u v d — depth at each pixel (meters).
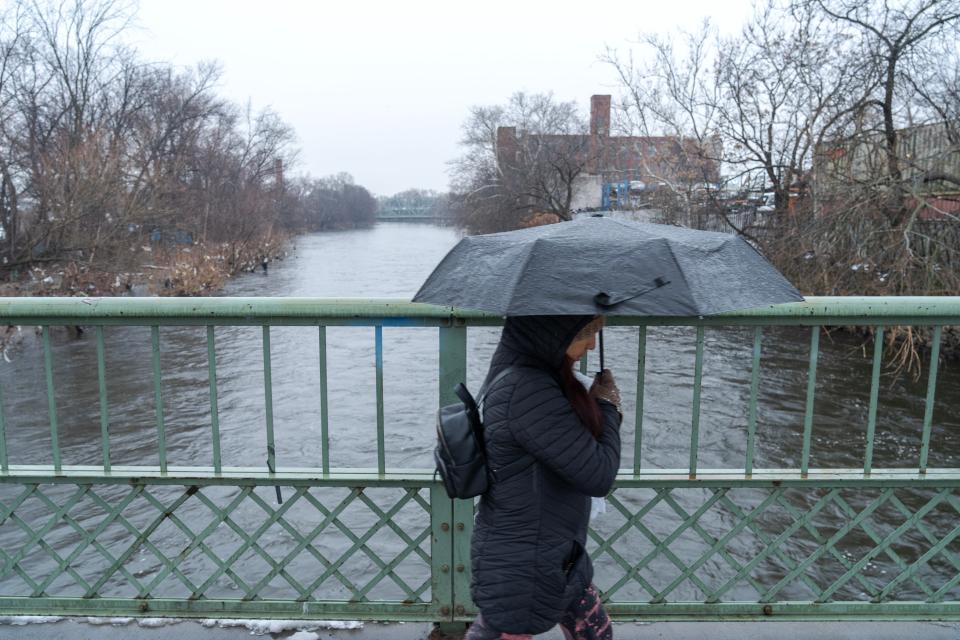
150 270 29.83
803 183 18.50
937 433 12.13
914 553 7.98
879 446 11.68
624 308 1.60
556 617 1.84
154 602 2.59
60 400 15.20
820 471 2.49
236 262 43.56
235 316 2.37
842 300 2.33
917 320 2.35
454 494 1.82
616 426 1.83
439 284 1.85
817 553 2.53
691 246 1.74
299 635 2.53
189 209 42.53
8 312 2.36
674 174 22.69
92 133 29.19
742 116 20.00
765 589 2.56
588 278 1.64
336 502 9.54
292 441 12.59
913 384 14.65
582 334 1.80
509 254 1.74
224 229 47.56
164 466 2.50
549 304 1.61
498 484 1.80
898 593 7.25
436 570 2.51
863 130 16.55
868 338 17.69
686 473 2.50
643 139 23.95
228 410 14.42
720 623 2.59
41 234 25.52
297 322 2.39
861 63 17.17
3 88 30.91
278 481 2.48
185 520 9.16
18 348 20.28
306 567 8.09
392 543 8.49
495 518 1.82
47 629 2.56
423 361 18.28
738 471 2.49
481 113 53.19
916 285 14.72
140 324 2.40
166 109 44.06
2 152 27.67
